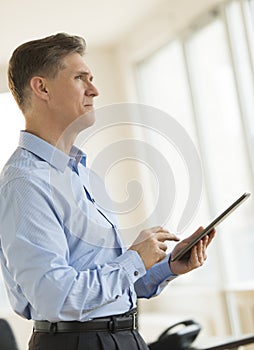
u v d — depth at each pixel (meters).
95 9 6.90
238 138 6.70
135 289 2.28
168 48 7.62
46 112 2.04
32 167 1.97
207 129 7.18
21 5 6.41
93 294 1.86
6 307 7.67
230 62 6.60
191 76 7.25
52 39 2.05
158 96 7.97
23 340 7.41
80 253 1.99
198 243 2.17
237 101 6.58
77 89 2.02
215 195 7.17
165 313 7.92
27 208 1.90
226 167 6.96
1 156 7.62
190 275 7.63
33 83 2.03
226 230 6.95
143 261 1.95
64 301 1.83
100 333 1.96
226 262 6.99
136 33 7.80
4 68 7.72
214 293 6.94
